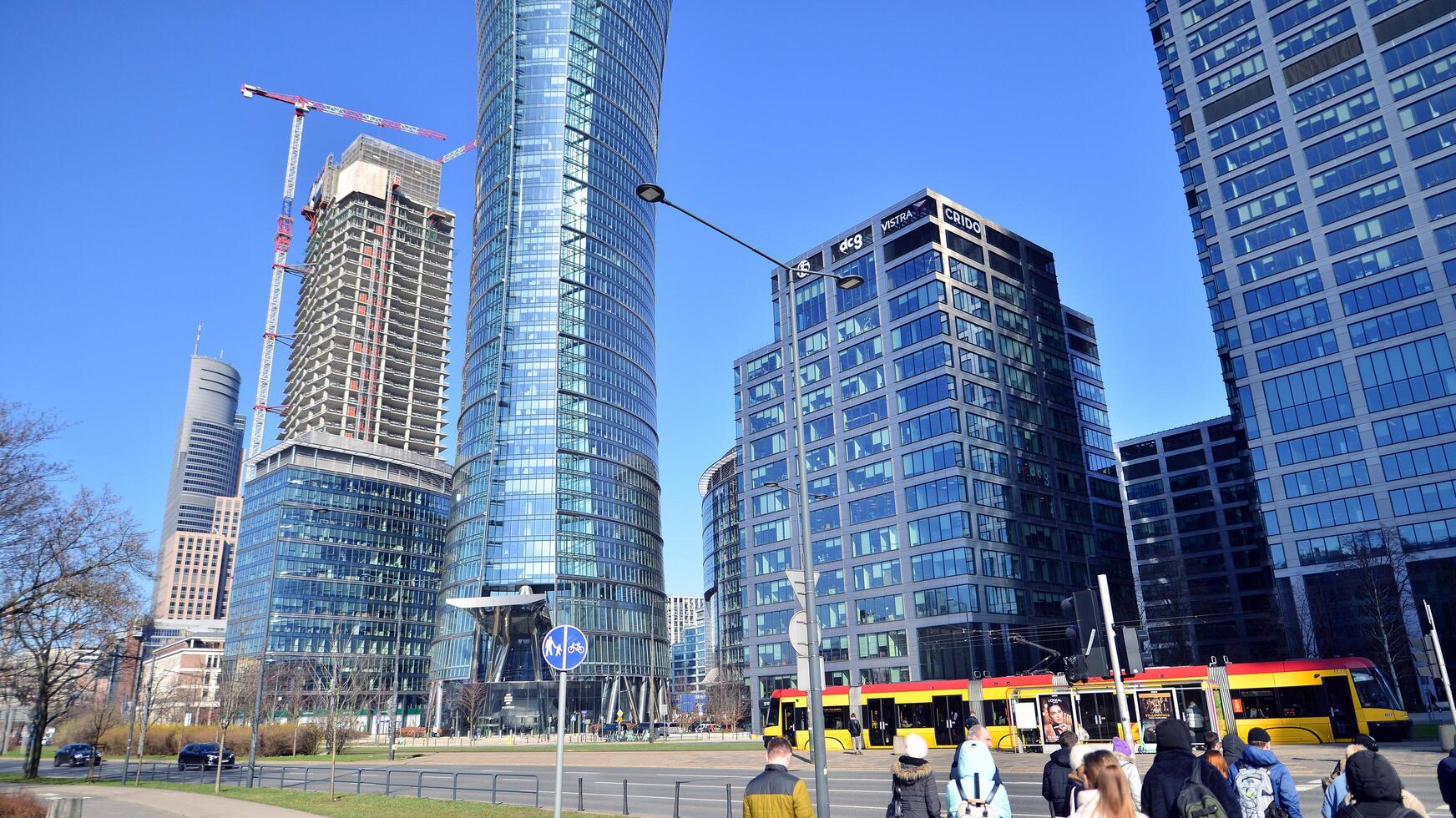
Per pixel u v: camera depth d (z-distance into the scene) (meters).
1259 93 90.50
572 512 162.38
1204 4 96.62
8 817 26.72
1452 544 72.50
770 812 8.86
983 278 107.38
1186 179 109.94
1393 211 79.69
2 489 30.91
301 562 190.88
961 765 11.32
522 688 145.50
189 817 26.19
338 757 68.75
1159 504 136.88
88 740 87.38
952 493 93.56
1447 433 74.06
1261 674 39.59
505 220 188.75
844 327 109.38
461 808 25.84
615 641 157.12
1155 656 121.31
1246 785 10.70
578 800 29.78
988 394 101.31
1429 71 79.31
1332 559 78.50
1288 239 86.06
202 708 157.62
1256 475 84.62
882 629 96.12
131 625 41.88
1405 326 77.56
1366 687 38.16
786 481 110.94
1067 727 13.62
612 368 184.25
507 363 174.12
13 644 41.06
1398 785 8.40
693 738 113.69
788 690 57.12
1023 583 95.62
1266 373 85.50
